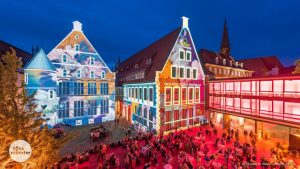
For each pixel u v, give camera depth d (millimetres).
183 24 28484
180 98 27891
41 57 26453
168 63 26609
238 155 16719
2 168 6984
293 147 19375
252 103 24594
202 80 30953
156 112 25547
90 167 16453
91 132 24938
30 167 7719
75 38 30859
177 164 17031
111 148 21250
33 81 25594
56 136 23188
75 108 30750
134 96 33469
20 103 8469
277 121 20906
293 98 19500
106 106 34000
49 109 26594
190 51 29391
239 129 27703
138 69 35250
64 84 29844
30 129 8203
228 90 28219
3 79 8188
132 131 29016
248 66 66625
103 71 33594
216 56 51312
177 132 26188
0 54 29016
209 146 21234
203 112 30938
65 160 16609
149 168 15164
